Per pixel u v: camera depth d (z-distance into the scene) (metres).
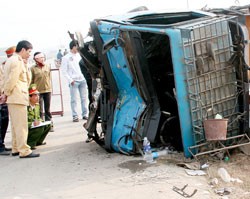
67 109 12.91
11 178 5.56
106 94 6.52
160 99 6.14
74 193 4.72
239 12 6.44
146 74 5.70
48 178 5.41
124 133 6.05
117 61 5.91
